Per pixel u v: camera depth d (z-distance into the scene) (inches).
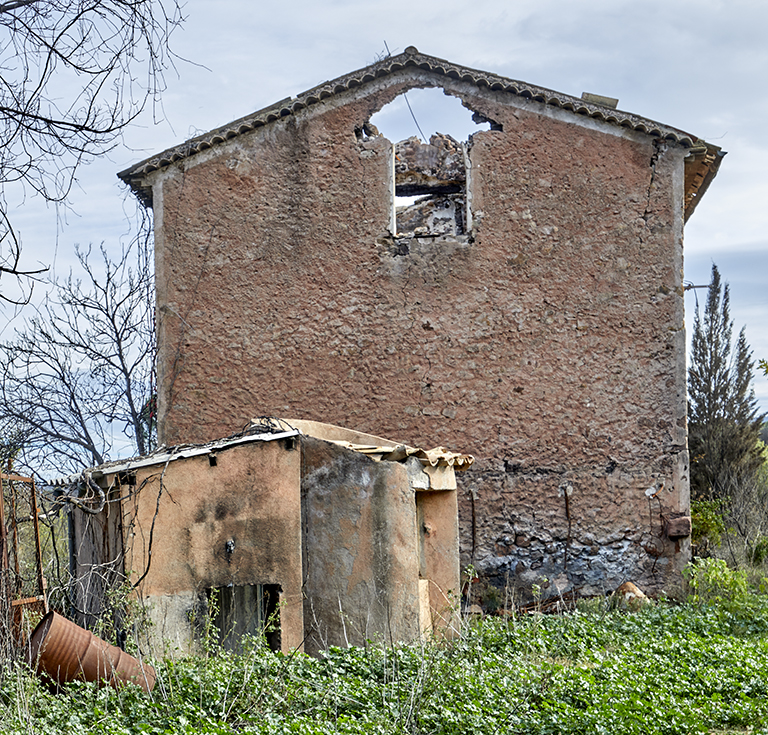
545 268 493.4
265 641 303.0
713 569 426.6
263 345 486.6
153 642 303.1
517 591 468.4
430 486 366.9
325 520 350.6
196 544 319.9
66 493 365.1
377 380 484.1
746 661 311.3
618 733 238.8
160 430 482.3
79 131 222.2
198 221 495.5
